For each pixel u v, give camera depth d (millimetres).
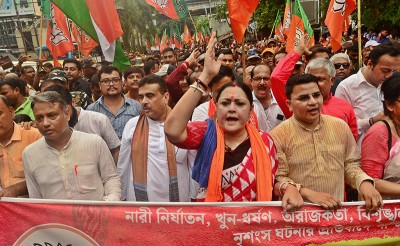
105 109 4871
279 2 25109
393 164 2834
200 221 2697
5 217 2787
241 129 2707
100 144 3137
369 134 2916
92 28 4711
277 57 6707
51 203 2762
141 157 3422
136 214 2734
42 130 2908
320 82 3645
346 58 5418
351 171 2920
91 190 3064
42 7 7406
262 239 2697
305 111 2871
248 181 2643
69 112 3730
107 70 4820
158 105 3404
